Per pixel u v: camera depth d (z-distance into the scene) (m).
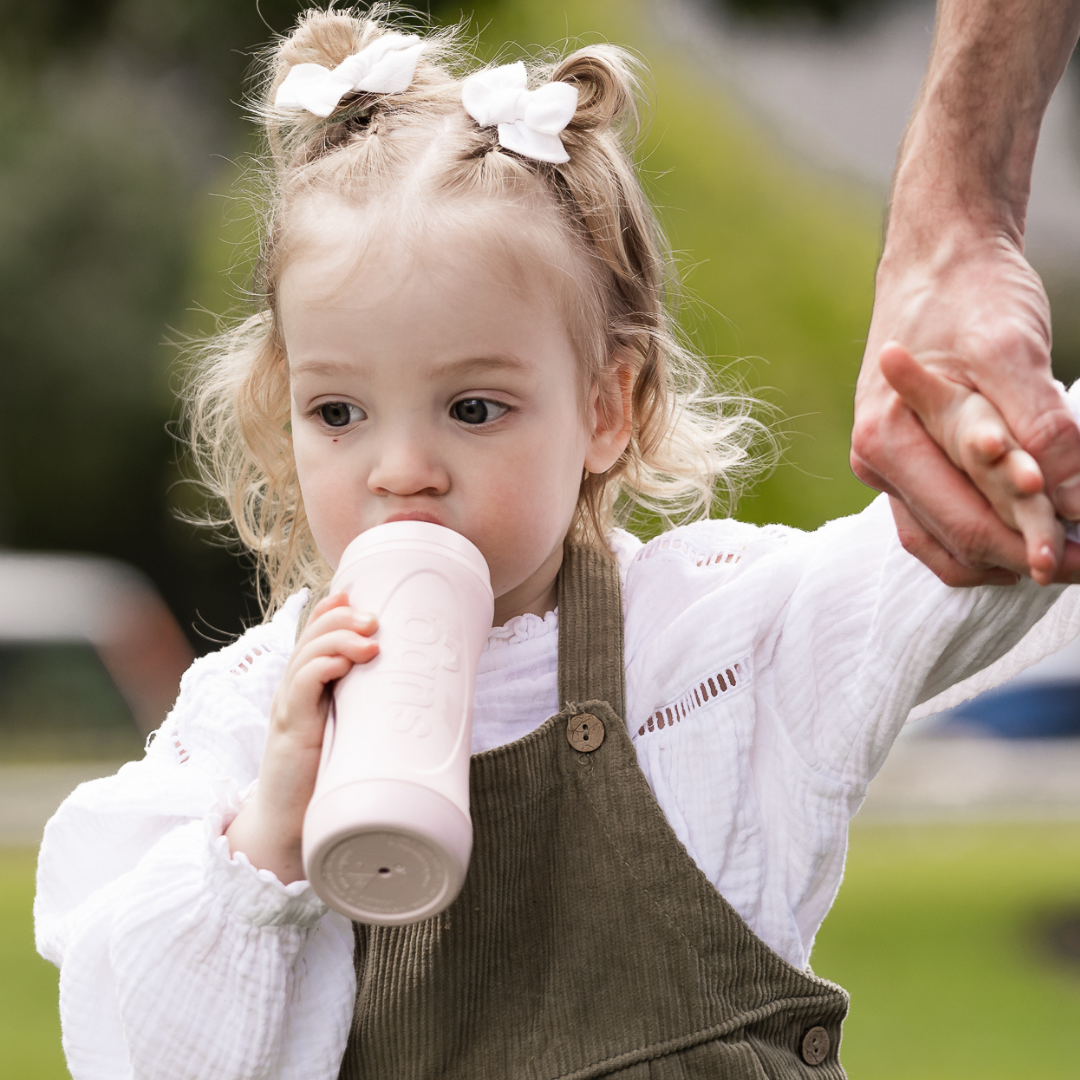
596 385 2.03
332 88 2.10
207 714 2.03
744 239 12.40
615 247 2.10
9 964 7.05
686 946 1.85
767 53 19.20
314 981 1.82
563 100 2.00
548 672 1.99
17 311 16.66
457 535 1.70
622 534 2.27
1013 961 7.37
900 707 1.85
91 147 16.69
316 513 1.86
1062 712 11.28
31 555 17.42
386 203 1.85
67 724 11.20
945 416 1.47
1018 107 1.53
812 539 2.04
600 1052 1.83
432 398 1.79
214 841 1.72
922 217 1.55
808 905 1.95
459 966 1.86
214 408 2.67
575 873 1.88
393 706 1.54
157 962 1.74
